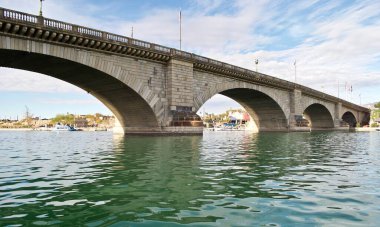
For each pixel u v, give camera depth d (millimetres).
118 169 15891
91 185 12000
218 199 9914
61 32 32406
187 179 13125
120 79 39094
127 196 10297
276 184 12219
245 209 8836
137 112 47156
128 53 39594
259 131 82812
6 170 15898
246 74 57531
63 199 9930
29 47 31062
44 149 29500
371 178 13625
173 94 44250
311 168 16438
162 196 10297
